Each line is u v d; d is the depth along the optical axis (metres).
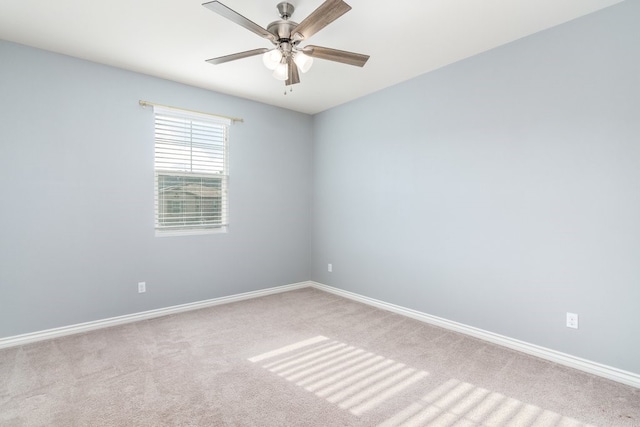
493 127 2.83
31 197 2.83
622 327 2.21
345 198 4.30
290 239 4.63
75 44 2.76
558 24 2.45
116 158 3.23
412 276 3.52
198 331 3.12
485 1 2.15
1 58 2.69
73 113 3.00
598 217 2.30
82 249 3.07
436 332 3.12
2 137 2.71
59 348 2.72
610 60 2.23
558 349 2.49
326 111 4.58
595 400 2.03
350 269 4.25
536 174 2.58
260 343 2.86
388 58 3.00
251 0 2.14
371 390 2.14
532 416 1.88
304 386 2.18
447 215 3.19
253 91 3.86
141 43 2.74
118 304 3.27
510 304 2.75
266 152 4.34
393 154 3.68
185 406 1.95
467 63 3.00
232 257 4.06
